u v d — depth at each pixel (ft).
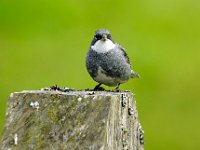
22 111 20.18
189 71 69.56
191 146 57.88
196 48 73.92
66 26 75.97
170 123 60.29
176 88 66.13
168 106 62.64
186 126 59.82
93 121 19.72
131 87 64.23
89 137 19.61
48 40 72.49
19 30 74.18
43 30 74.95
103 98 19.90
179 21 78.23
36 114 20.08
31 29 74.59
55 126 19.88
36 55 69.05
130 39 74.43
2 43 71.20
